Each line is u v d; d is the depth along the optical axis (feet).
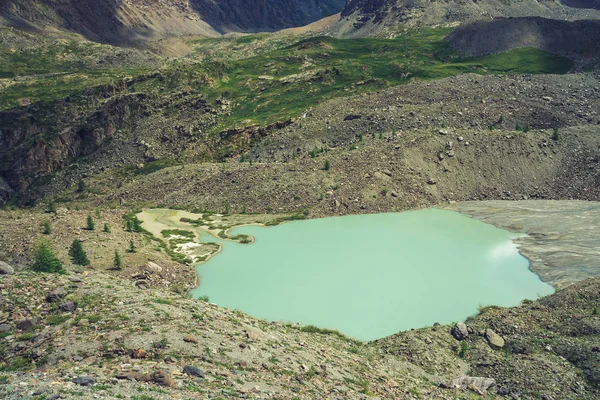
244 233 360.07
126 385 81.41
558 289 244.83
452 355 172.65
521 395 143.13
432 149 482.28
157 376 86.84
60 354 103.24
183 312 137.08
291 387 103.65
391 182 444.14
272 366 114.62
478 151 481.87
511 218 372.99
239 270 280.72
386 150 483.10
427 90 648.79
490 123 547.08
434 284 255.50
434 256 299.79
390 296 240.32
